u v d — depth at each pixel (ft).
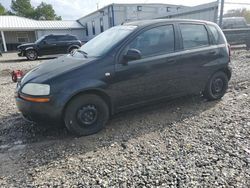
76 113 11.43
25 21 112.37
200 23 15.29
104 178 8.37
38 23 113.60
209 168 8.71
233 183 7.86
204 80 15.53
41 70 11.96
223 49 16.10
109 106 12.42
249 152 9.70
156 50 13.14
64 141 11.41
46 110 10.80
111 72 11.73
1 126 13.39
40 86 10.77
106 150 10.39
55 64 12.42
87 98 11.53
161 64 13.14
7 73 34.04
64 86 10.84
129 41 12.32
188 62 14.24
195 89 15.31
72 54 14.08
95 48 13.17
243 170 8.54
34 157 10.03
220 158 9.34
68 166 9.25
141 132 12.08
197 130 12.03
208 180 8.04
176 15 54.85
